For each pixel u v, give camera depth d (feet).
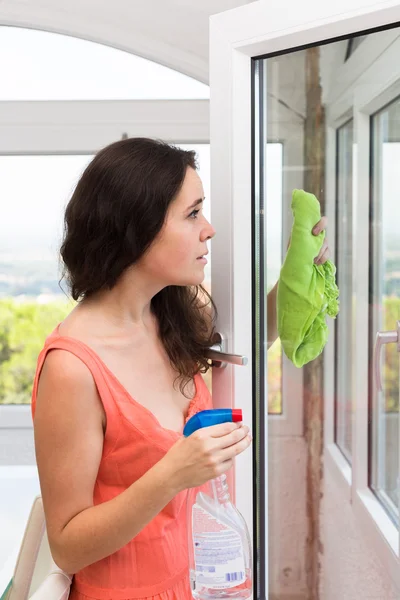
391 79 4.22
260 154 4.30
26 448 8.37
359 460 5.31
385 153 4.76
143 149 3.47
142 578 3.51
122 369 3.56
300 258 4.38
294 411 6.15
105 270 3.50
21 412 8.34
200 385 3.96
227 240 4.14
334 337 6.14
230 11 4.03
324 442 6.09
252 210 4.22
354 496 5.41
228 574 3.26
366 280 5.28
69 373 3.28
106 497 3.51
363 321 5.34
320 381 6.18
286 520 5.91
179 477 3.05
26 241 8.27
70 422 3.28
